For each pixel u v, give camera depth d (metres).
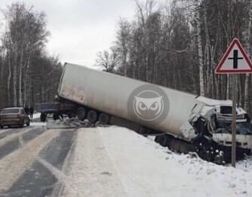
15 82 70.19
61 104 38.88
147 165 13.32
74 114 38.62
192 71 55.84
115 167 13.06
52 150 18.20
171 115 27.17
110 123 34.66
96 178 11.41
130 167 13.00
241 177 10.81
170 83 66.25
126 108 32.06
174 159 14.67
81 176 11.78
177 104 27.09
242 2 36.38
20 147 19.55
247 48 33.06
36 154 16.88
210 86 41.66
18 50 69.81
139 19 68.75
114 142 20.66
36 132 29.41
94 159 14.91
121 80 33.00
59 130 31.28
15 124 36.28
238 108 23.94
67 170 12.84
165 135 26.14
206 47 39.62
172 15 61.66
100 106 34.19
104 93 33.78
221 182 10.30
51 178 11.65
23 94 76.88
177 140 25.70
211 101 25.12
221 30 39.94
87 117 36.25
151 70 66.75
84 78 35.22
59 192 9.91
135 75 77.44
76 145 20.00
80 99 35.31
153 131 31.19
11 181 11.31
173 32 61.66
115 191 9.78
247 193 9.20
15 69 69.94
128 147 18.48
